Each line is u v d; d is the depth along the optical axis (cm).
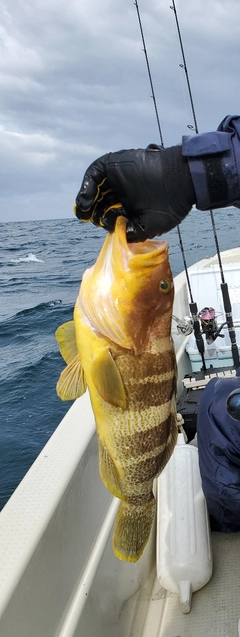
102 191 123
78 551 166
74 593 158
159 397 141
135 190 121
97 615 165
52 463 173
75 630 148
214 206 122
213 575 220
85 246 3703
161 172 118
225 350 360
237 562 225
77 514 169
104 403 139
